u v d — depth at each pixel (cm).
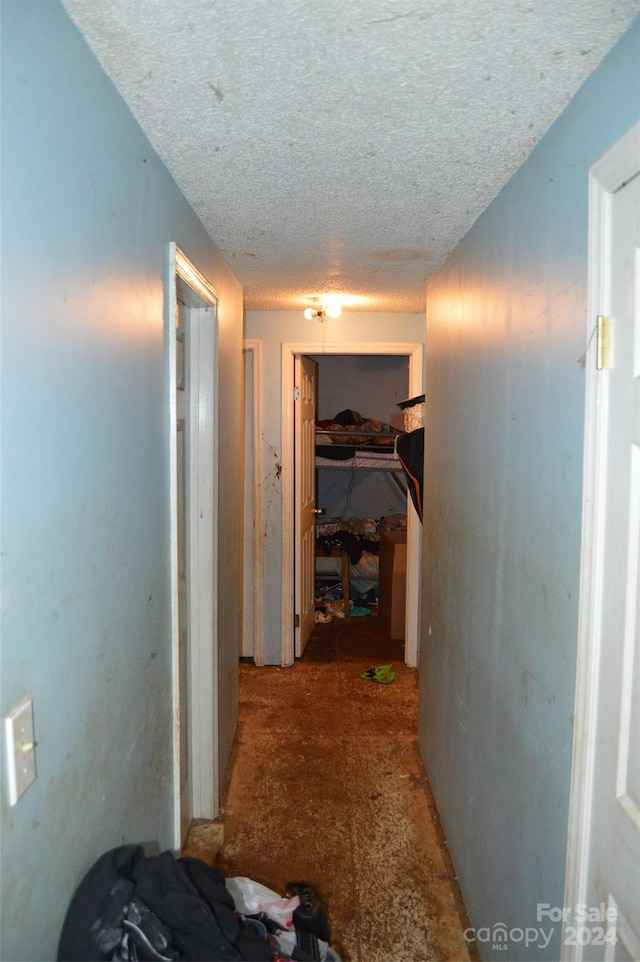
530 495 147
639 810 101
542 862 137
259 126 143
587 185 117
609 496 110
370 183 177
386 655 430
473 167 162
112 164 124
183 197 187
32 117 89
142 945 96
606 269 111
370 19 104
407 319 389
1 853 82
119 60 116
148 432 150
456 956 191
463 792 212
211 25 105
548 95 126
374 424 563
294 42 111
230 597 288
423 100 130
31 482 89
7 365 82
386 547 475
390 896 215
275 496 400
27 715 88
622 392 106
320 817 257
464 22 104
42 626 93
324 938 171
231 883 161
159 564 161
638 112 100
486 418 187
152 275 153
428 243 233
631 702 104
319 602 529
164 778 167
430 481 285
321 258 258
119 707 130
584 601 116
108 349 121
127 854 115
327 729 329
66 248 101
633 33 102
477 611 196
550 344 135
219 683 261
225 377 264
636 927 100
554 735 131
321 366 615
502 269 173
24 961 88
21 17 85
